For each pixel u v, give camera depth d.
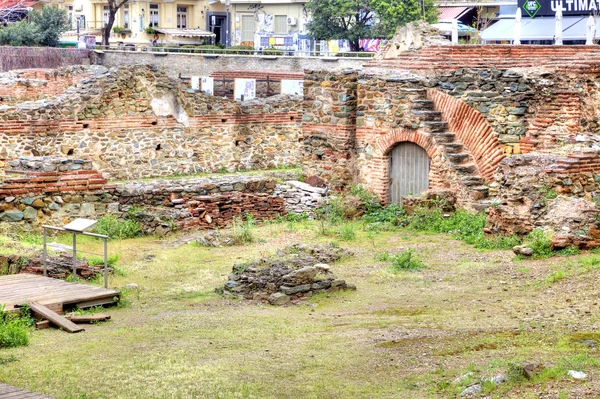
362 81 27.19
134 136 32.34
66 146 31.33
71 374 12.22
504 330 13.38
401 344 13.03
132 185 24.64
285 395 11.18
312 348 13.14
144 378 11.95
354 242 22.31
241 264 18.12
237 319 15.22
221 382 11.73
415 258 19.48
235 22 72.81
